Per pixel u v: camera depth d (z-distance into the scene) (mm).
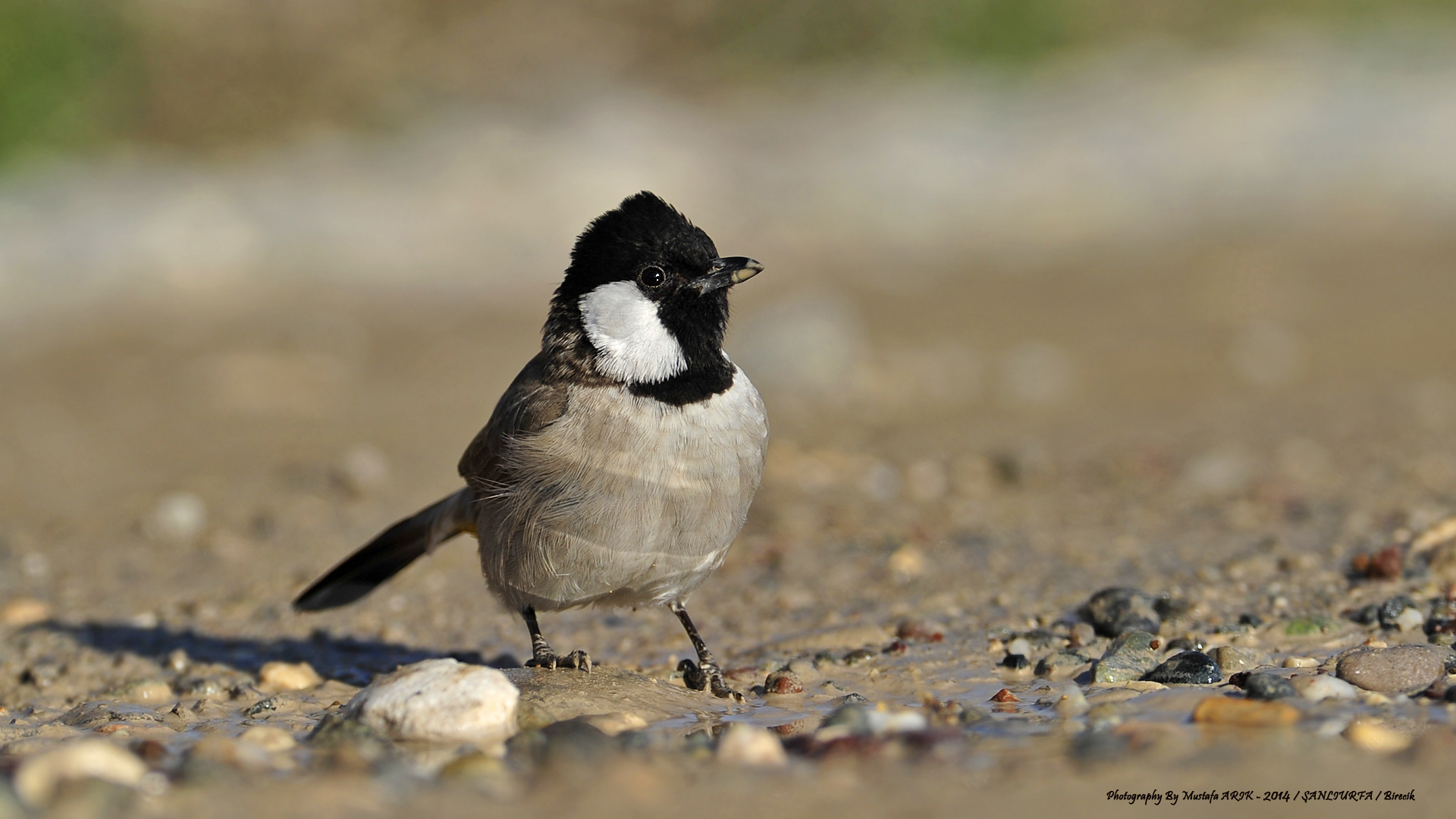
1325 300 19359
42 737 6965
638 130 25938
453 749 6230
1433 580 8766
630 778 5555
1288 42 31078
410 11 28578
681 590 7398
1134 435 14195
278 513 12086
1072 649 7973
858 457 13602
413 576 10414
